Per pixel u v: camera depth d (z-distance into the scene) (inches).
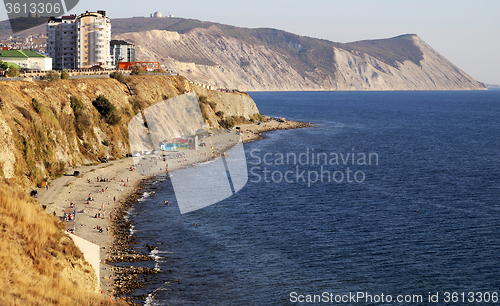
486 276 1878.7
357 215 2701.8
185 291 1683.1
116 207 2637.8
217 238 2236.7
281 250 2113.7
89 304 1093.1
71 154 3321.9
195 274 1830.7
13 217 1299.2
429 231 2417.6
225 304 1612.9
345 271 1905.8
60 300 1024.9
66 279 1165.7
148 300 1593.3
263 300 1649.9
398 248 2169.0
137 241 2144.4
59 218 2278.5
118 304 1204.5
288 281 1804.9
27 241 1229.1
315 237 2300.7
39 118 3026.6
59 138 3225.9
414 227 2482.8
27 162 2696.9
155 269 1847.9
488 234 2370.8
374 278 1849.2
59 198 2581.2
